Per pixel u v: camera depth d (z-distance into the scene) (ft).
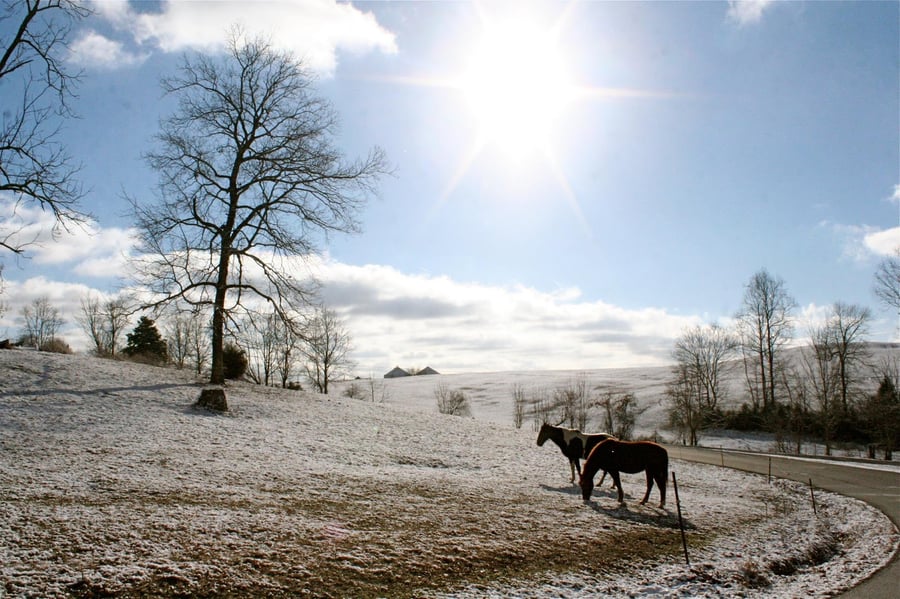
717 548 41.70
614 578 34.06
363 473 57.77
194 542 32.22
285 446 67.31
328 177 108.47
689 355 251.39
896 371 258.98
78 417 67.72
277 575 29.27
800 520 56.03
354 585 29.22
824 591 34.14
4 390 75.41
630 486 68.28
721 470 96.63
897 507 62.49
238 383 114.83
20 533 30.94
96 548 30.01
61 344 146.72
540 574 33.37
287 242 107.04
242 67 110.11
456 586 30.48
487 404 327.06
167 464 51.60
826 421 190.70
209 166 105.19
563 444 65.87
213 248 104.27
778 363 245.86
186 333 212.84
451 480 58.95
